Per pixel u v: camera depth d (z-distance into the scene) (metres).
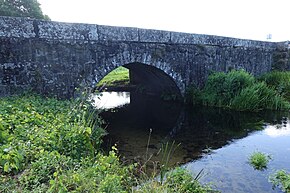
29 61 6.78
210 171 5.05
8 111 4.96
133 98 14.45
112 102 13.40
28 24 6.65
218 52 12.06
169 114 10.65
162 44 9.82
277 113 10.06
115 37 8.31
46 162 3.28
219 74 11.34
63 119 4.95
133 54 8.91
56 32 7.10
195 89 11.39
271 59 15.34
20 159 3.26
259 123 8.78
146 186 3.64
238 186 4.44
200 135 7.67
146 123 9.18
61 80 7.36
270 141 6.93
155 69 10.86
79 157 3.87
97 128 5.93
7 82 6.52
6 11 15.25
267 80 13.04
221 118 9.68
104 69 8.20
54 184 2.70
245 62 13.48
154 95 14.64
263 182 4.60
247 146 6.56
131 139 7.23
